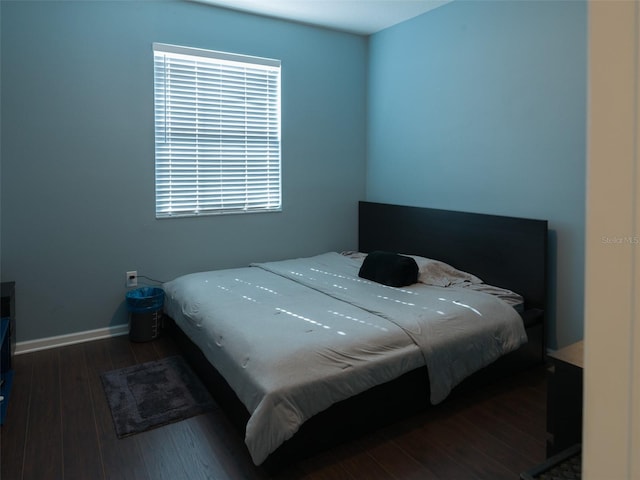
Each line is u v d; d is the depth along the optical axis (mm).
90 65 3377
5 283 3141
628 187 400
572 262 3020
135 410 2521
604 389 432
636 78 391
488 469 2059
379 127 4582
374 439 2281
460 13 3646
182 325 3141
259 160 4195
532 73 3164
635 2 391
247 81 4051
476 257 3545
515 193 3336
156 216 3738
